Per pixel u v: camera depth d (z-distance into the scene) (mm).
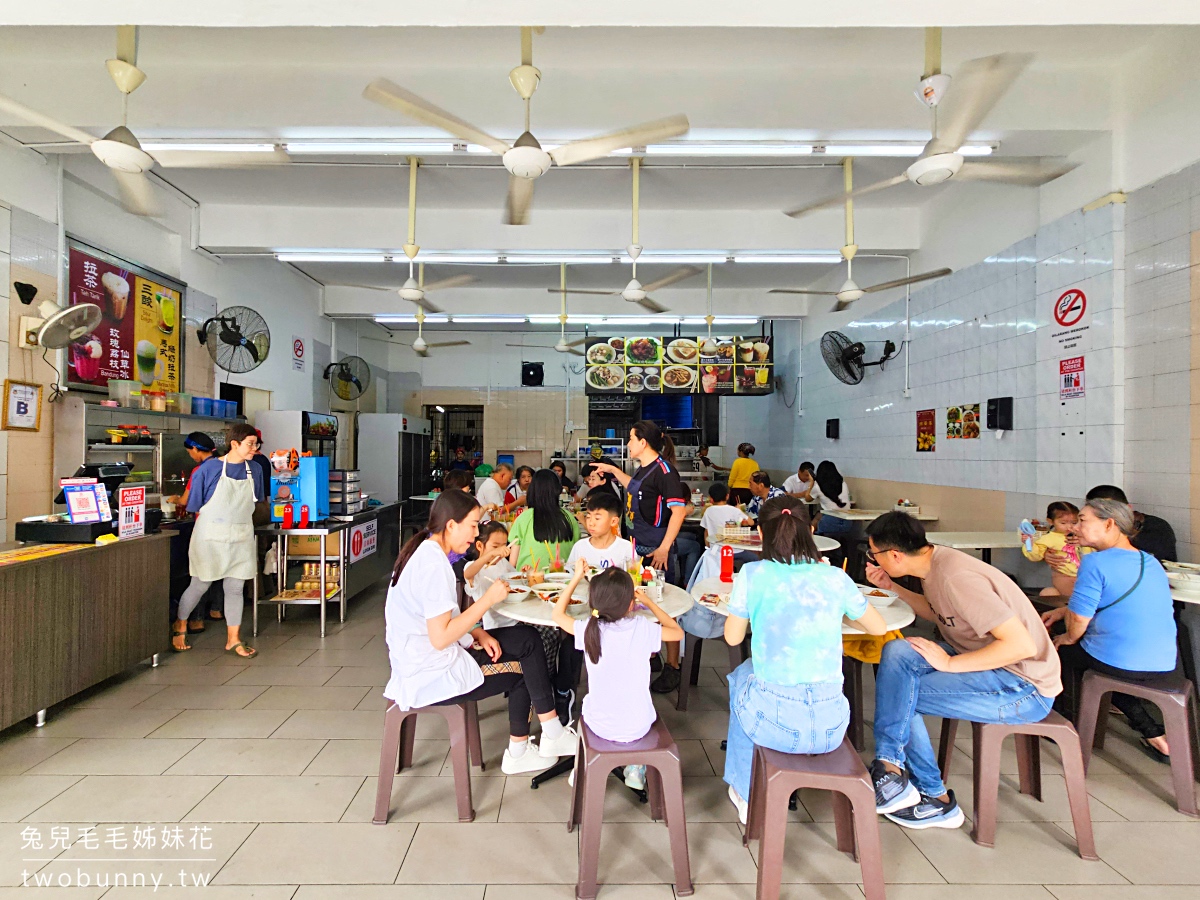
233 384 6320
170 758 2713
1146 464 3549
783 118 3863
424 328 10445
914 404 5984
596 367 7883
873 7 1907
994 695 2180
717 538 4277
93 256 4523
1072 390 4016
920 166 3141
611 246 5852
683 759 2771
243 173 5094
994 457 4832
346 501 5203
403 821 2273
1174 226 3400
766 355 7883
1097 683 2562
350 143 3924
